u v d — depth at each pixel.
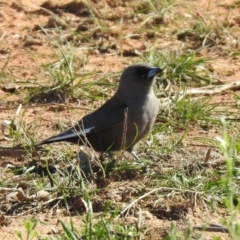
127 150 12.77
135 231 9.88
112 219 10.17
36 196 11.23
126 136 12.68
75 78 16.19
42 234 10.12
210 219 10.49
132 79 12.62
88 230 9.58
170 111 14.46
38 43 18.61
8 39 18.91
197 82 16.27
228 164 8.79
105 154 13.02
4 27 19.56
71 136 12.52
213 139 13.26
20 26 19.64
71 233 9.34
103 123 12.59
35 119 14.46
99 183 11.61
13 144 13.41
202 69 16.77
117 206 10.68
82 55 17.77
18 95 15.91
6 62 16.97
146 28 19.45
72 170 11.88
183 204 10.83
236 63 17.50
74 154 12.78
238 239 8.88
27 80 16.50
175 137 13.67
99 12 20.16
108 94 15.76
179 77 16.19
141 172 12.02
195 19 19.62
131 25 19.69
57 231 10.16
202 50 18.19
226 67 17.22
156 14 19.91
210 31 18.86
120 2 20.73
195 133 13.95
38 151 12.92
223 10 20.66
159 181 11.46
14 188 11.54
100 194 11.24
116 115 12.59
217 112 14.60
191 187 11.19
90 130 12.60
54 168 12.27
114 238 9.36
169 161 12.41
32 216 10.83
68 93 15.69
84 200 10.65
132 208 10.77
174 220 10.53
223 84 16.23
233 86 16.03
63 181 11.46
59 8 20.58
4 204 11.12
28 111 15.12
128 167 12.01
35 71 17.02
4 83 16.41
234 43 18.53
